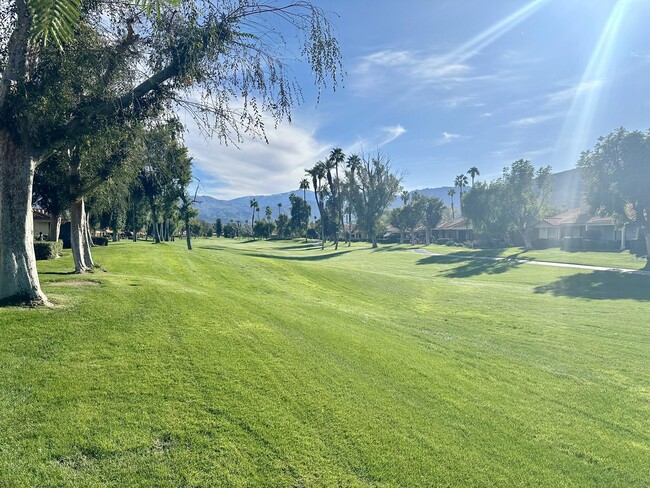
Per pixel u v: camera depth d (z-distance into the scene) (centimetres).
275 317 990
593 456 493
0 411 431
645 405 677
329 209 8600
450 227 9106
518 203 5188
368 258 4947
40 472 356
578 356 971
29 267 770
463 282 2750
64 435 405
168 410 471
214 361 623
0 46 753
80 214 1433
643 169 2917
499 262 4097
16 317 675
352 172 7038
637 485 441
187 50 768
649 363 928
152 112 875
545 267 3506
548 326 1329
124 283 1112
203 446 418
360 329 1057
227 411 486
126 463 381
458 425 536
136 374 546
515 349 1019
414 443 474
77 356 578
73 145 889
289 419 488
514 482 424
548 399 676
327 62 768
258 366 631
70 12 251
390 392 615
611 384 776
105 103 805
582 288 2359
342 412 523
